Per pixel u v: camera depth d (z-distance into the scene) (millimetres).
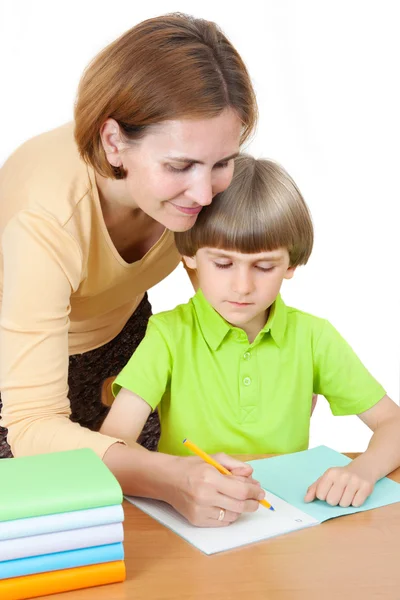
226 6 3709
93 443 1529
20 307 1597
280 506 1484
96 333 2154
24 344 1602
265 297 1761
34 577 1194
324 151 3730
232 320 1776
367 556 1312
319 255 3703
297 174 3717
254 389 1841
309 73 3740
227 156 1514
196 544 1332
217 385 1845
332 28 3750
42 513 1188
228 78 1499
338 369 1896
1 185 1792
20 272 1603
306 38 3746
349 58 3760
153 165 1495
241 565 1279
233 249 1705
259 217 1695
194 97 1439
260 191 1720
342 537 1379
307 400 1897
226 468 1466
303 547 1340
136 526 1405
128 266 1865
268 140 3717
